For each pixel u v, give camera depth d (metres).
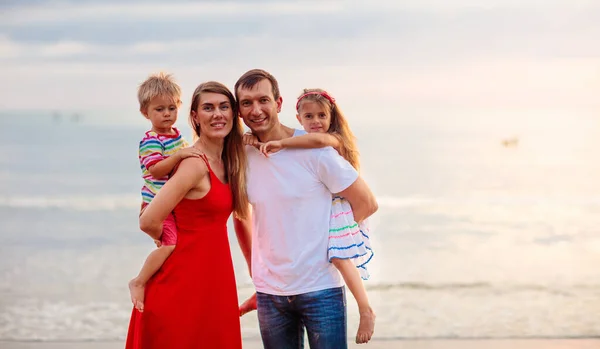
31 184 18.94
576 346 5.50
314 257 3.32
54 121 37.62
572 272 9.46
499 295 8.12
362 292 3.34
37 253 10.90
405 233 12.38
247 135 3.46
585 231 12.47
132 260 10.39
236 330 3.38
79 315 7.28
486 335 6.45
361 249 3.41
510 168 21.14
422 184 18.39
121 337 6.38
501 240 11.79
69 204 16.05
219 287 3.32
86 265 10.02
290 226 3.33
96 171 21.17
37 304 7.76
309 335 3.39
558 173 20.00
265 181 3.37
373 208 3.42
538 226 12.96
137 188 18.30
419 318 7.09
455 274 9.38
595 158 22.83
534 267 9.80
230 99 3.34
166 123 3.74
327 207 3.37
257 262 3.47
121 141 28.62
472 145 26.27
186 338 3.27
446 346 5.56
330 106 3.67
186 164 3.21
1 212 15.05
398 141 27.56
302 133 3.47
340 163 3.32
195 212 3.29
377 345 5.61
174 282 3.29
